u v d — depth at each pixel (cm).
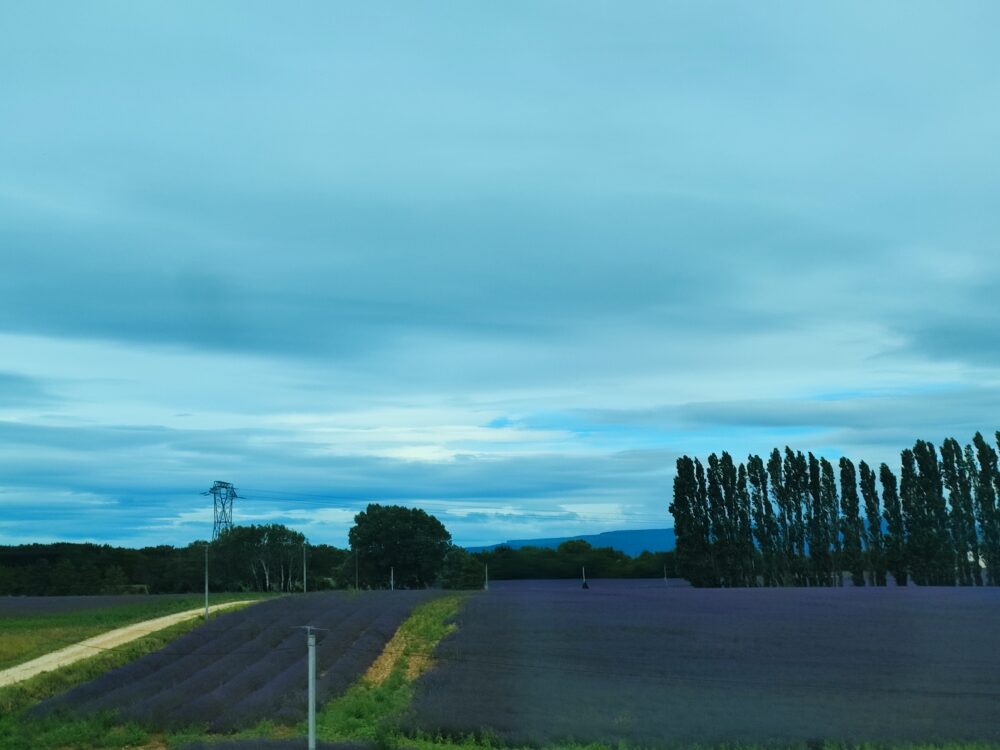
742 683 3856
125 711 3778
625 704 3384
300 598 9038
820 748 2723
